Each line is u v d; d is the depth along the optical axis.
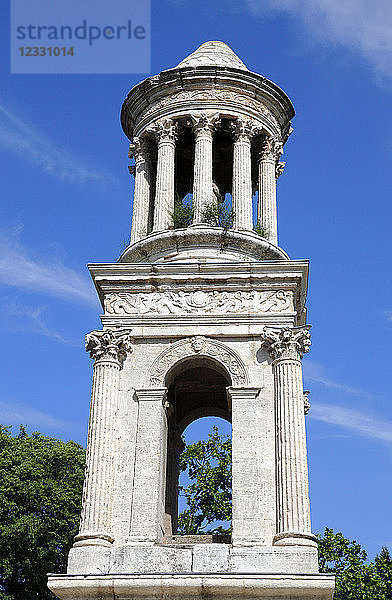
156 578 25.16
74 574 25.48
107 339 30.53
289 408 28.73
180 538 30.38
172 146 36.66
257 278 31.62
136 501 27.94
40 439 59.59
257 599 24.89
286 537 26.50
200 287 31.78
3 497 51.06
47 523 51.28
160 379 30.28
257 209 36.69
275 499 27.59
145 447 28.95
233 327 30.91
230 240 33.44
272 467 28.25
